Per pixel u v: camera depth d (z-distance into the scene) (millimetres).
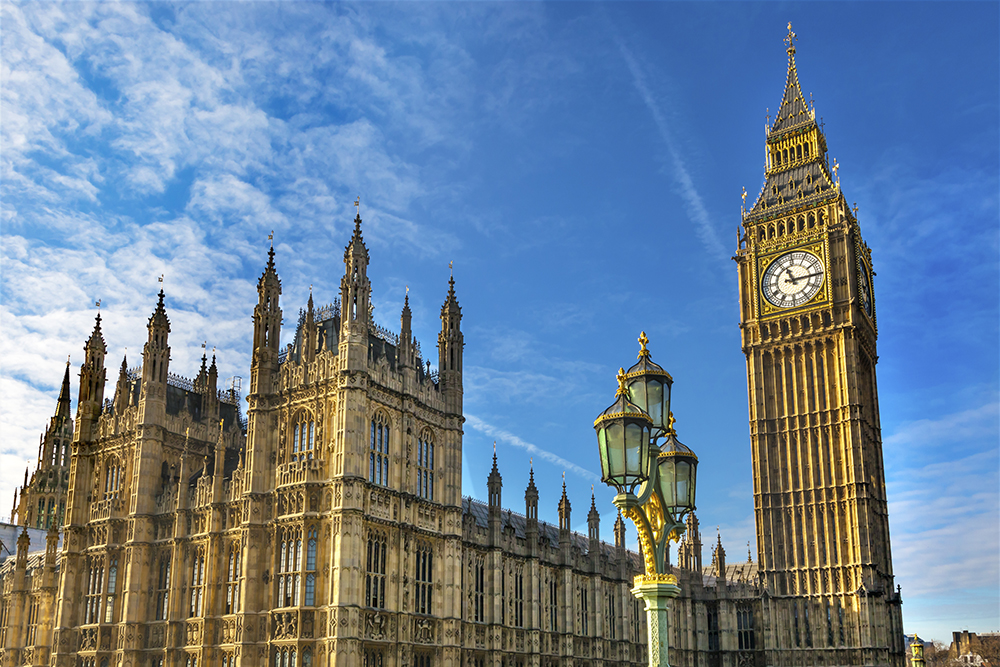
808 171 127750
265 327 65938
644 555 22859
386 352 68000
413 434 64812
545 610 78750
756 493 118188
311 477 59500
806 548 113312
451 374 69812
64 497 117812
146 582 67750
